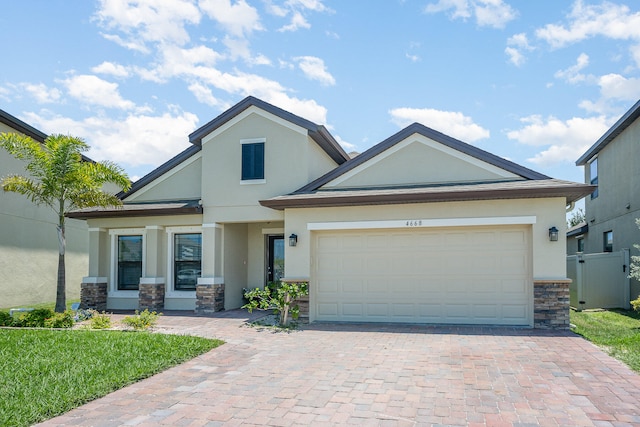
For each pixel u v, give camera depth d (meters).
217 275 15.55
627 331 11.66
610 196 19.84
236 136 15.62
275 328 12.19
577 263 16.94
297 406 6.36
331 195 13.17
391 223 12.81
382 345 10.02
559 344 9.90
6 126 17.52
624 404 6.26
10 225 17.91
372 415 6.00
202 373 7.99
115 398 6.77
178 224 16.02
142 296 16.03
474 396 6.64
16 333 10.45
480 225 12.37
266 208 15.14
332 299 13.41
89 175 13.88
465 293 12.59
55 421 5.94
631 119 17.17
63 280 13.55
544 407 6.18
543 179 12.62
